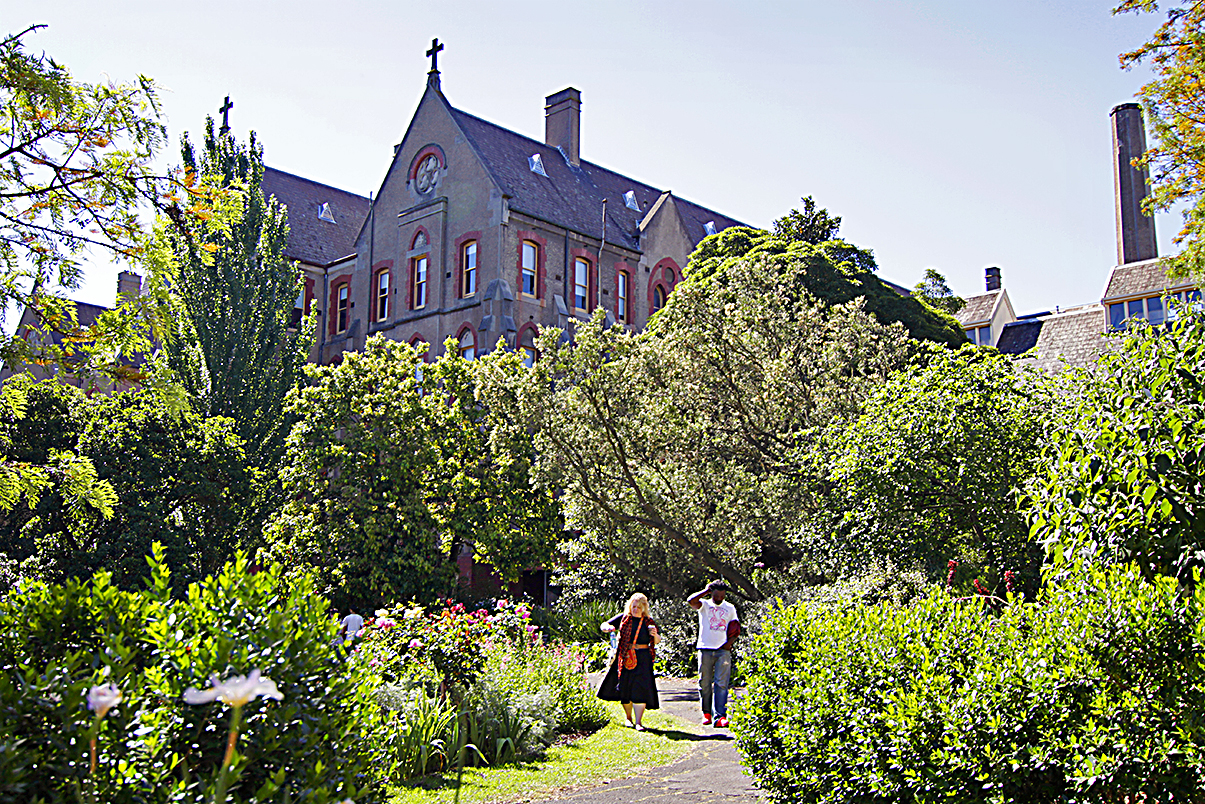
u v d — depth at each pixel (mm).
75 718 3385
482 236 36250
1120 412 5898
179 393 12547
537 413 21844
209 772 3773
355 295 41281
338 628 4996
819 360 21109
